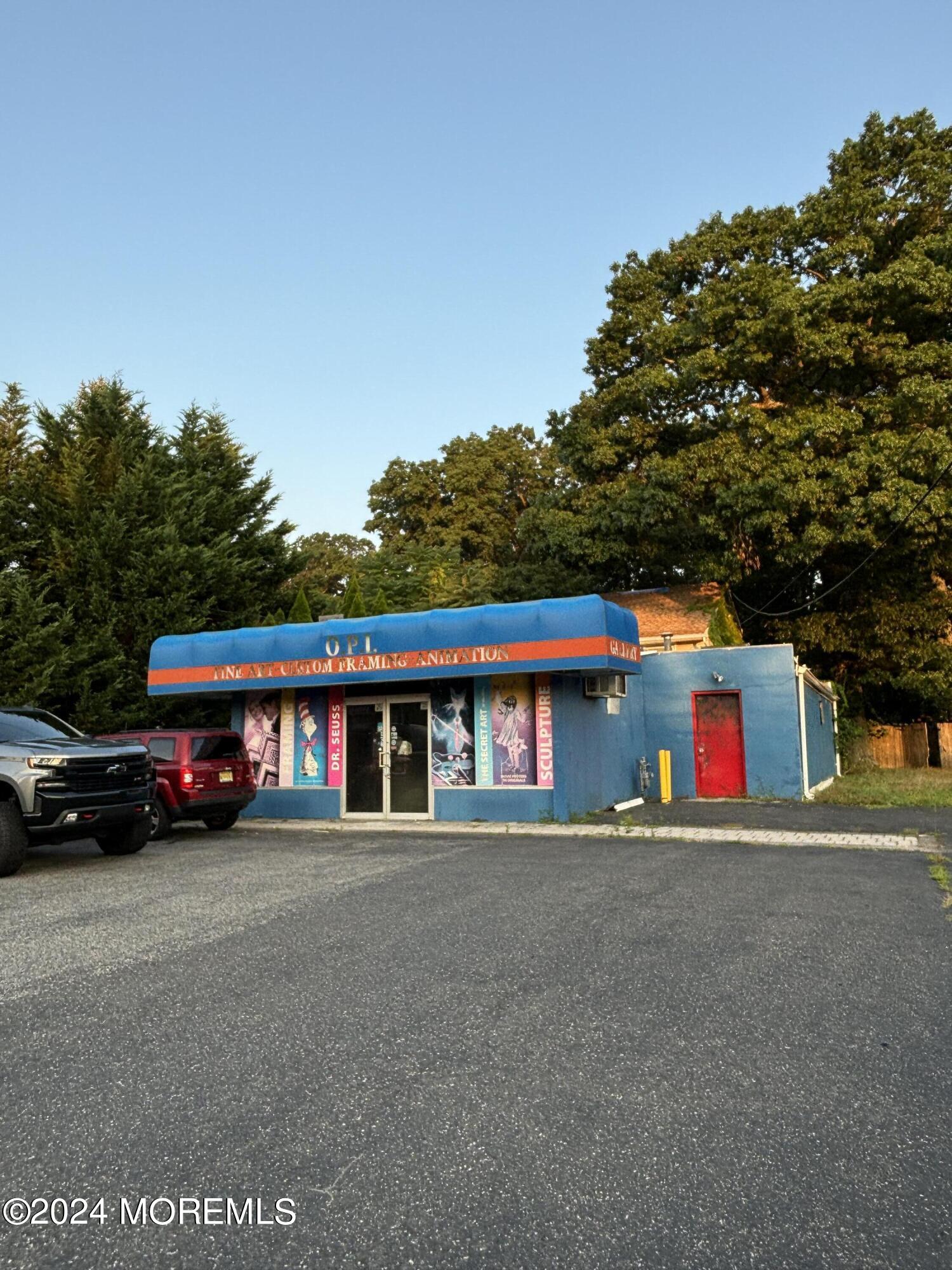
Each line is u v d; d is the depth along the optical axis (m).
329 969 6.20
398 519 53.69
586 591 33.31
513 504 53.41
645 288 35.44
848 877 9.85
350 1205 3.21
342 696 18.23
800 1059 4.51
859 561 30.53
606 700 19.00
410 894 9.01
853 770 30.33
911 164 29.94
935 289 27.16
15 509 22.98
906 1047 4.66
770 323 27.97
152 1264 2.90
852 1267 2.81
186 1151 3.62
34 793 10.61
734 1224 3.05
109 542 22.64
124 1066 4.52
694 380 30.11
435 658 16.03
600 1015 5.18
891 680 31.36
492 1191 3.29
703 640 24.64
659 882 9.54
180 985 5.86
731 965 6.18
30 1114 3.98
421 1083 4.25
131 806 11.68
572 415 36.75
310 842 14.20
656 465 29.92
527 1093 4.13
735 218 33.19
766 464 28.11
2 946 6.97
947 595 30.50
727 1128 3.76
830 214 30.41
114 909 8.38
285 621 26.84
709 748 20.88
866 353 28.58
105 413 26.41
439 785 16.95
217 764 15.38
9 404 25.47
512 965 6.25
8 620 20.92
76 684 21.69
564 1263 2.86
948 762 32.75
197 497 27.22
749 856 11.66
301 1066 4.48
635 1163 3.48
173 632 23.14
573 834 14.34
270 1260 2.91
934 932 7.15
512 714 16.48
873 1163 3.46
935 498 25.42
